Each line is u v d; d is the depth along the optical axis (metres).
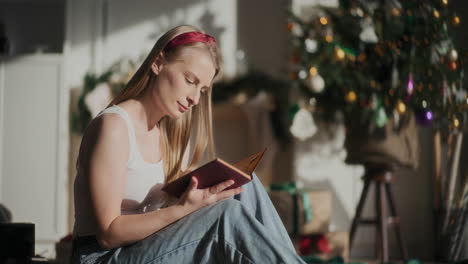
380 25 3.54
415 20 3.46
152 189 1.67
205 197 1.51
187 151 1.84
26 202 4.66
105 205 1.52
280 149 4.72
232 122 4.97
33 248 1.73
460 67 3.34
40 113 4.73
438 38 3.37
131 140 1.61
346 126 3.80
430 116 3.55
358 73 3.66
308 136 4.34
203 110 1.80
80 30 5.05
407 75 3.47
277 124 4.68
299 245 3.78
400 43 3.52
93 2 5.07
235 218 1.42
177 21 5.06
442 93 3.38
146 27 5.07
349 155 3.78
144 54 5.03
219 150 4.95
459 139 3.87
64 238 2.87
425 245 4.59
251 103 4.67
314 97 3.95
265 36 5.02
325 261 3.46
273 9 5.03
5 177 4.68
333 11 4.46
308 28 3.96
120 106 1.67
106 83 4.85
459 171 4.30
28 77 4.74
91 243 1.59
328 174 4.57
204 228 1.44
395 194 4.61
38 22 5.38
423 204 4.60
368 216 4.56
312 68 3.81
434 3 3.41
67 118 4.73
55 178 4.68
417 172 4.61
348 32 3.71
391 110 3.58
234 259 1.38
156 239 1.47
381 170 3.73
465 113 3.39
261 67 5.00
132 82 1.70
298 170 4.56
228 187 1.56
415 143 3.74
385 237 3.69
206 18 5.05
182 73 1.62
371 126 3.65
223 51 5.00
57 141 4.70
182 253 1.44
